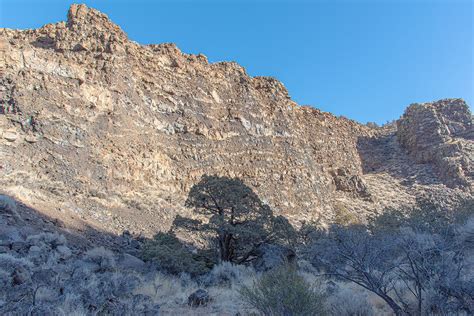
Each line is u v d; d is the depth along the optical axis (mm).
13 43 30578
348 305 7129
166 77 46938
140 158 35000
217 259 19438
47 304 6465
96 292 7895
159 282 11305
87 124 31609
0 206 15547
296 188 52531
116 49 40031
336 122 93625
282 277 6695
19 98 27891
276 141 56406
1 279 7746
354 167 82250
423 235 7527
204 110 48812
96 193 26969
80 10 41375
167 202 33125
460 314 6074
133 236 23359
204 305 8773
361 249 7492
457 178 68375
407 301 7668
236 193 20641
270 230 20359
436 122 86000
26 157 25484
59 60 32781
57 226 17969
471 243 10125
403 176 79188
